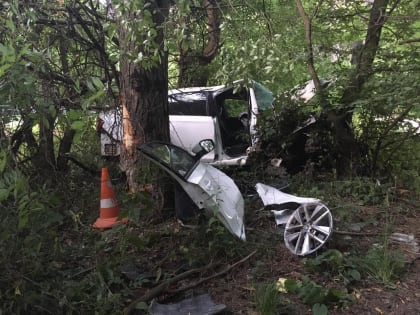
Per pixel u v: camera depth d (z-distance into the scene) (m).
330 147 7.12
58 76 4.26
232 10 4.88
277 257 4.38
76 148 7.15
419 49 6.39
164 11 4.38
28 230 3.29
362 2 7.18
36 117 2.78
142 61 4.14
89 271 4.05
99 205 5.95
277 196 5.27
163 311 3.39
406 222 5.36
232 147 7.56
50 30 5.74
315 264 4.00
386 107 5.83
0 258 3.06
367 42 6.66
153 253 4.58
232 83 5.05
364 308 3.50
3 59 2.44
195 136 7.38
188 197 4.89
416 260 4.29
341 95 6.68
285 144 6.99
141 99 5.49
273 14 7.49
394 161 7.09
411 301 3.59
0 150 2.52
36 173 5.26
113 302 3.44
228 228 4.55
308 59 6.36
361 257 4.23
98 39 6.08
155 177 5.33
